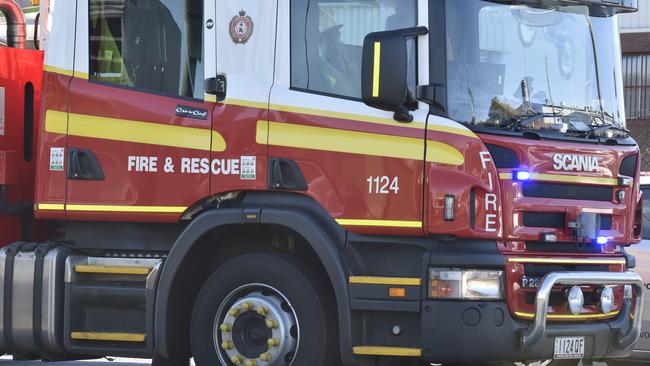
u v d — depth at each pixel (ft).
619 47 37.70
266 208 34.01
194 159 35.09
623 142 36.04
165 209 35.45
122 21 36.50
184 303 36.11
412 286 32.60
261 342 34.99
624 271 35.40
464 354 32.32
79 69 36.83
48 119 36.99
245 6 34.94
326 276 34.71
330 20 33.91
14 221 39.99
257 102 34.40
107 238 37.11
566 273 32.94
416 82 32.68
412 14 32.94
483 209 32.24
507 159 32.78
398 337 32.99
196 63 35.40
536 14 34.73
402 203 32.63
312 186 33.68
